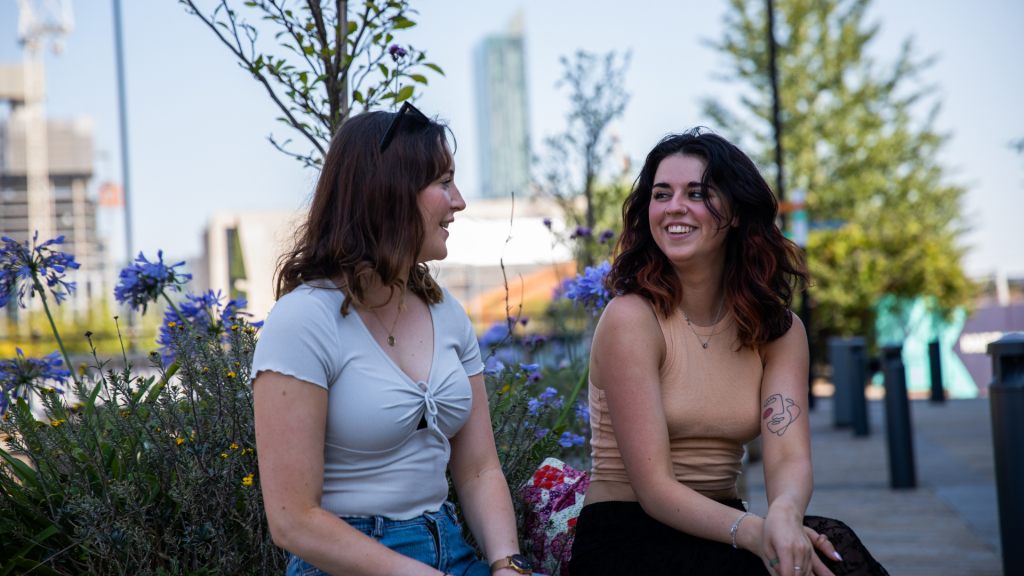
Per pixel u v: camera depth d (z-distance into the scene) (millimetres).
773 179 19500
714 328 1938
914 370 17891
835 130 20469
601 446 1966
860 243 18859
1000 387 2877
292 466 1387
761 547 1623
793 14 20141
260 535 1735
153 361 1853
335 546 1378
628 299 1904
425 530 1525
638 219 2014
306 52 2258
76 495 1714
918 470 6078
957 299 18750
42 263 2182
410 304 1637
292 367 1401
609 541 1827
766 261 1939
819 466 6398
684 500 1727
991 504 4797
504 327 4438
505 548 1586
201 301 2361
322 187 1581
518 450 2066
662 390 1888
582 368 3617
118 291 2293
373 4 2264
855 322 18734
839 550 1665
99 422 1896
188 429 1833
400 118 1568
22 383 2150
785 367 1946
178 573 1668
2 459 1899
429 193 1577
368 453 1476
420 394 1515
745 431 1921
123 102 14195
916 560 3717
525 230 4062
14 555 1728
